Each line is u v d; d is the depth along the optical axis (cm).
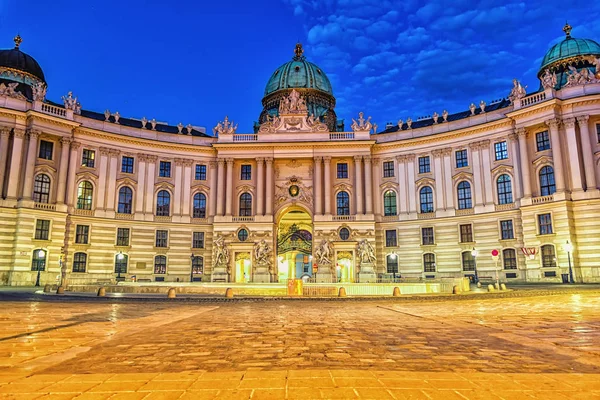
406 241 5828
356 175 5981
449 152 5734
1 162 4812
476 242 5388
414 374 663
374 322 1419
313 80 7394
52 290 3362
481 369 714
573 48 5575
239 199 6147
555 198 4738
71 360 796
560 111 4909
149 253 5706
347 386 591
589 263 4503
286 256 7012
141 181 5812
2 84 4969
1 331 1171
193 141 6228
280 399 532
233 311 1870
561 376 650
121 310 1883
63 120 5178
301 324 1372
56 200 5103
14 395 548
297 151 6069
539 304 2119
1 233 4659
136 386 594
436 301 2450
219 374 667
